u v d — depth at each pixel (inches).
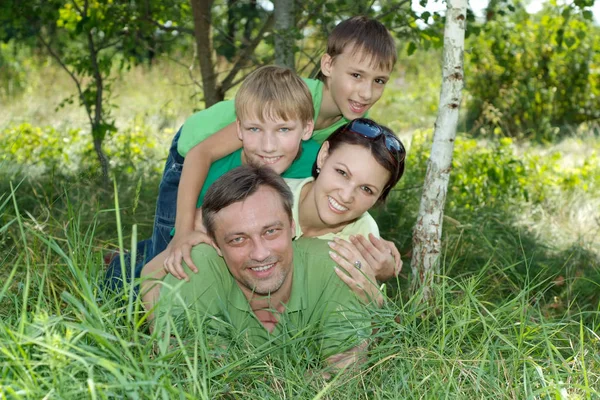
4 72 529.3
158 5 264.4
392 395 109.1
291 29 211.9
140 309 131.3
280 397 107.1
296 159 151.3
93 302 100.3
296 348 119.3
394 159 123.0
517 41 487.8
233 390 109.0
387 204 223.1
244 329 117.9
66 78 545.6
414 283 151.5
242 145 148.0
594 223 264.8
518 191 282.2
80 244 127.6
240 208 110.6
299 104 137.3
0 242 152.0
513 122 479.2
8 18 263.0
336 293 122.8
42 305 114.3
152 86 541.3
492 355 117.1
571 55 491.2
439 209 150.9
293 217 129.3
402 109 520.1
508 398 107.3
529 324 129.8
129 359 99.7
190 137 149.1
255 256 112.0
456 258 191.2
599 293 181.0
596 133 478.3
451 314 131.3
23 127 309.6
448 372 110.7
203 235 123.6
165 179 160.7
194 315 113.7
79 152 301.3
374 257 131.6
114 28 265.0
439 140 149.9
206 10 247.0
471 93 493.4
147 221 212.2
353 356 118.4
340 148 123.6
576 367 119.5
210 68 251.6
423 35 228.8
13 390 87.7
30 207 221.1
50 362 89.4
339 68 149.9
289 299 123.2
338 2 223.8
